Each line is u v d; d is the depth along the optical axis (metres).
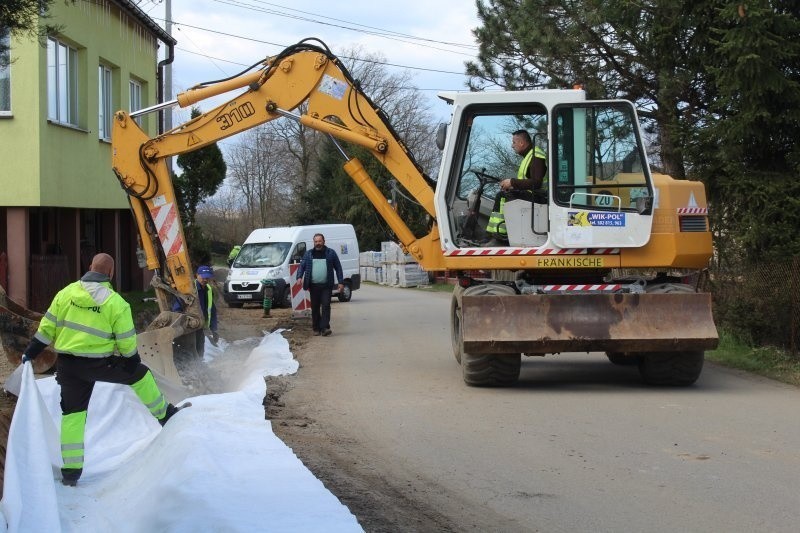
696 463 6.98
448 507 5.87
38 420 6.48
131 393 8.98
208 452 6.46
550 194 10.37
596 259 10.41
